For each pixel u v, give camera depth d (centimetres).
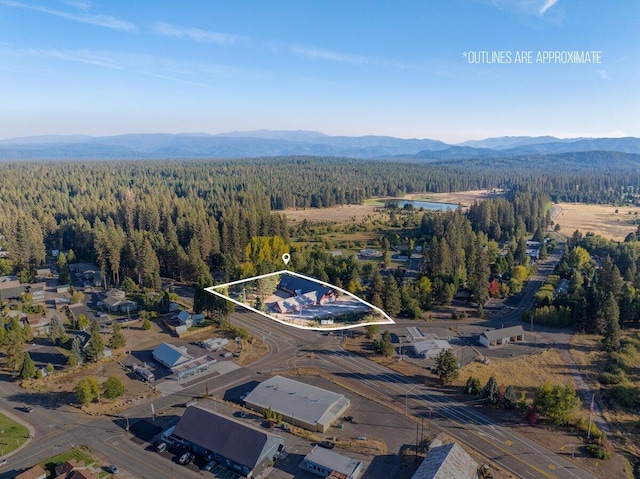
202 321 11412
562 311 11262
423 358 9581
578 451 6556
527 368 9100
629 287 12938
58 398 7944
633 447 6688
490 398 7719
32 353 9669
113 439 6788
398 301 12012
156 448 6569
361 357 9625
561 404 7088
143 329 10988
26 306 11994
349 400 7856
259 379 8681
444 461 5697
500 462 6297
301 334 10756
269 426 7081
